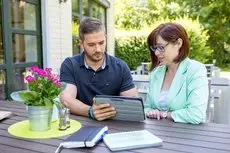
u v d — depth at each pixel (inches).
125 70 88.1
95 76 85.2
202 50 383.9
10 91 150.8
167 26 70.2
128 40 397.1
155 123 64.8
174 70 73.1
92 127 58.2
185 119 64.7
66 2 207.3
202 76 68.6
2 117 68.7
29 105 58.7
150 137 53.5
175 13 621.6
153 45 71.6
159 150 48.6
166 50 69.6
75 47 241.6
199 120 63.9
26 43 166.7
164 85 75.4
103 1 339.0
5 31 147.6
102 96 67.1
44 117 59.2
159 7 631.2
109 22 378.6
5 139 55.4
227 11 620.7
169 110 71.9
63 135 57.1
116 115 67.5
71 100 76.2
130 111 65.3
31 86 56.9
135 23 634.2
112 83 86.3
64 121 60.6
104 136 54.5
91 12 302.2
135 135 54.9
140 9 634.2
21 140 54.7
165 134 56.8
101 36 79.3
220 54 625.3
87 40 78.9
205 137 54.7
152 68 77.5
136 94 88.8
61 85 63.1
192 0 623.2
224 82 101.5
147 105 77.4
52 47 186.7
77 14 249.9
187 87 69.2
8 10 149.3
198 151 47.8
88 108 71.6
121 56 401.4
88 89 85.7
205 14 607.5
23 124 64.9
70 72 85.7
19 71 159.3
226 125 62.7
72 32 236.2
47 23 179.9
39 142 53.6
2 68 147.2
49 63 182.5
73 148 50.2
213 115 101.6
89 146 50.1
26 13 166.1
